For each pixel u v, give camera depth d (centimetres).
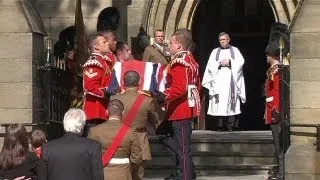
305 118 1367
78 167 959
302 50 1368
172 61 1295
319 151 1351
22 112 1403
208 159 1661
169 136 1353
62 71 1527
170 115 1315
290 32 1374
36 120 1413
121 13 1883
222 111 1897
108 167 1068
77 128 978
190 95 1298
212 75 1892
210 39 2202
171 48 1312
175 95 1287
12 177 979
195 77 1312
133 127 1169
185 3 1959
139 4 1927
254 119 2252
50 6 1864
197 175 1608
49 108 1450
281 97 1398
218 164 1647
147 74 1262
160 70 1283
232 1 2223
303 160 1356
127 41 1917
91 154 967
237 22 2227
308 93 1366
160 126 1355
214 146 1708
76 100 1499
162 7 1922
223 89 1884
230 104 1895
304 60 1367
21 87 1405
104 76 1249
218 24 2209
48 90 1442
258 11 2228
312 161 1354
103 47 1258
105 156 1068
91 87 1237
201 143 1714
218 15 2209
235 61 1881
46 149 964
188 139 1317
